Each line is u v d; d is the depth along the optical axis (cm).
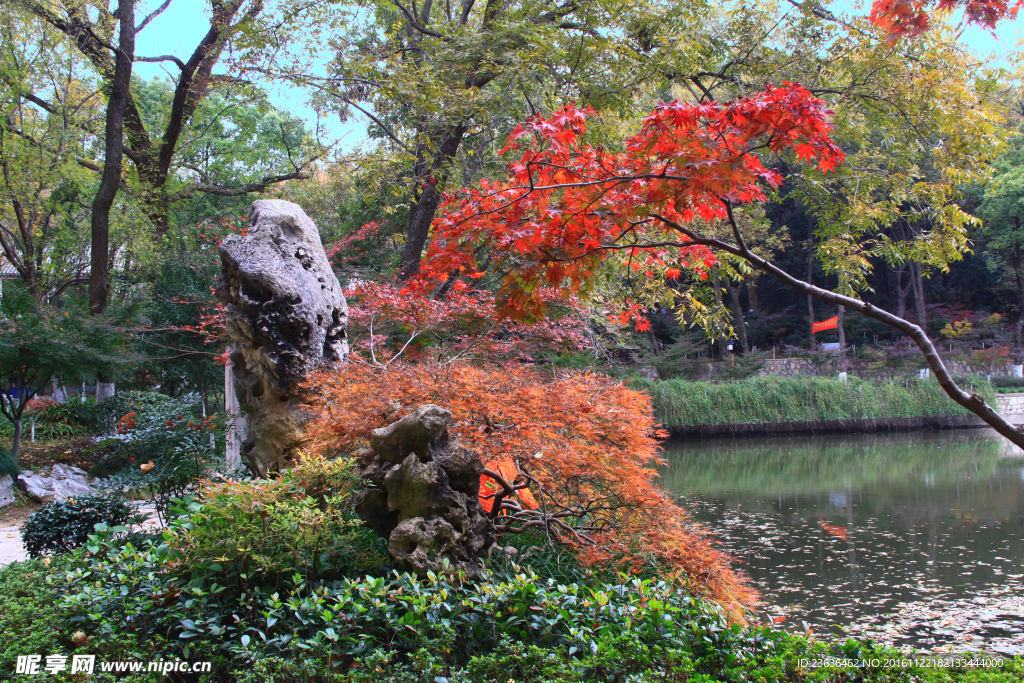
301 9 1170
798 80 1070
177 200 1656
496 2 1177
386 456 442
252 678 345
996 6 447
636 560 549
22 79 1453
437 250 415
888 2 478
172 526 447
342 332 683
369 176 1274
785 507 1397
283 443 602
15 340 1061
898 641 698
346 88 1220
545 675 349
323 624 381
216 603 398
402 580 396
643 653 360
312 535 414
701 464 2006
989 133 988
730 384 2695
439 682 345
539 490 548
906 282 3797
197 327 1462
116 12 1428
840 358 3169
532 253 389
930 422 2775
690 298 1035
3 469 1038
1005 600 826
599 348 1261
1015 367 3297
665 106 329
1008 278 3653
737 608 577
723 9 1179
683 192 359
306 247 655
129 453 703
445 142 1218
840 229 1043
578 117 372
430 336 923
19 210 1570
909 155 1058
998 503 1409
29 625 412
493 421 538
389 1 1218
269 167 2428
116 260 2031
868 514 1327
